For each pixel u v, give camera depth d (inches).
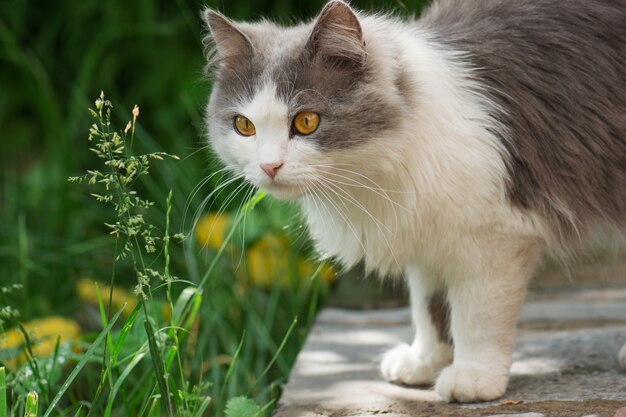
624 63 183.6
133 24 338.3
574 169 178.1
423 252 178.4
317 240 196.2
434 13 193.9
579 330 213.3
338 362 204.1
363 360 205.3
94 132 156.9
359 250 185.2
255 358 250.5
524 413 162.2
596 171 180.4
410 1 221.5
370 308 249.4
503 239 172.2
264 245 271.3
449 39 181.9
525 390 175.0
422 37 181.3
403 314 242.1
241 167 178.4
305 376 194.9
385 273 187.8
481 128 171.5
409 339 220.1
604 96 180.7
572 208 178.4
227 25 176.2
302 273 270.4
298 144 166.7
